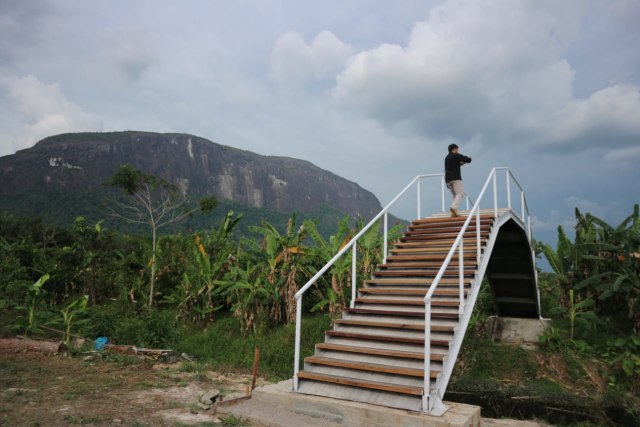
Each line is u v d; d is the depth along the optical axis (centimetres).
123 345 1108
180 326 1515
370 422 574
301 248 1498
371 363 663
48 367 854
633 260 1321
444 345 641
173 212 2042
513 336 1494
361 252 1592
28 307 1270
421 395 575
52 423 534
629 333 1341
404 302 741
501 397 1086
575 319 1361
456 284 771
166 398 680
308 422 590
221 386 801
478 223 809
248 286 1384
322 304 1416
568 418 947
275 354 1223
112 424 540
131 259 1953
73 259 1950
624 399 1045
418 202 1112
